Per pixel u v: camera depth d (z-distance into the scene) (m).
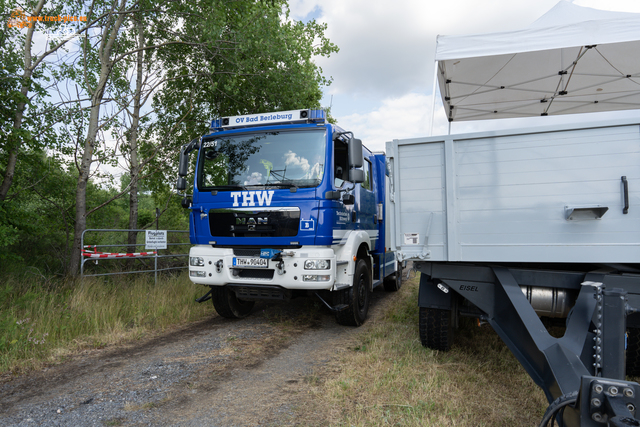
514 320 3.17
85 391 3.54
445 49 5.44
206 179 5.53
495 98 9.04
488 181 3.33
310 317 6.29
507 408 3.05
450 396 3.25
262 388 3.57
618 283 3.01
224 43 9.17
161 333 5.47
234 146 5.51
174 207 12.16
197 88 10.34
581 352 2.47
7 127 6.92
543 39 5.18
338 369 4.00
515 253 3.24
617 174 2.97
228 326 5.81
